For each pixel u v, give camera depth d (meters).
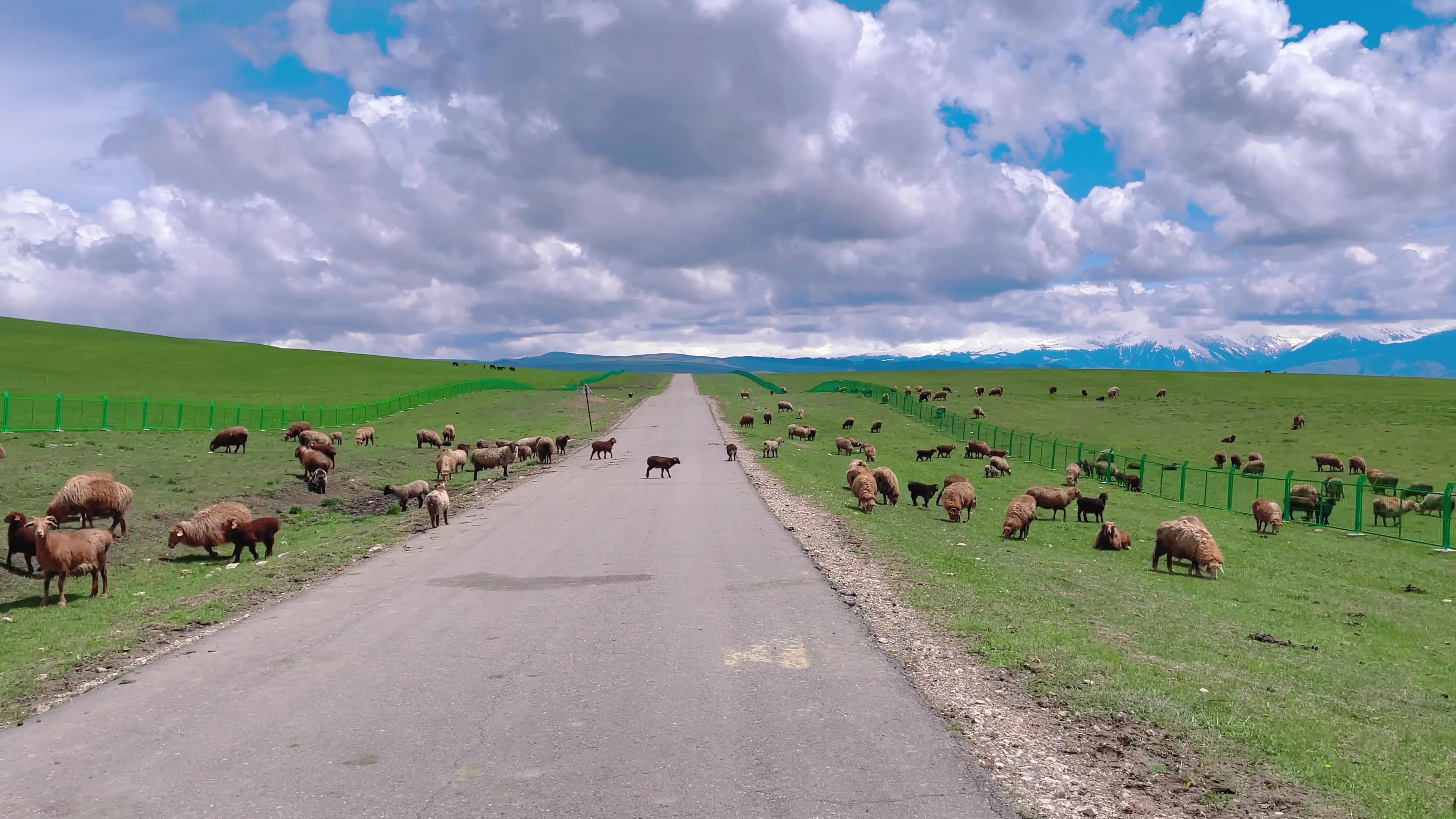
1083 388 109.88
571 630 11.75
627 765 7.09
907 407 84.94
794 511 25.22
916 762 7.20
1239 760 7.54
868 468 36.75
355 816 6.18
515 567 16.70
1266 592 20.28
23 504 22.78
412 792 6.58
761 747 7.50
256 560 18.62
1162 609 16.36
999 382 123.44
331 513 27.12
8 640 11.79
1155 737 8.02
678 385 125.12
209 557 19.06
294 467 34.69
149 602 14.27
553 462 43.03
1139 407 85.75
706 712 8.41
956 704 8.73
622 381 137.75
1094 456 51.19
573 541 19.88
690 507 25.97
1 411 59.72
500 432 61.38
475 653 10.62
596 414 77.88
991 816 6.20
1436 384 109.44
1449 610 19.47
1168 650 12.35
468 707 8.61
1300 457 58.91
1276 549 28.36
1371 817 6.46
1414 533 33.62
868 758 7.28
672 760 7.20
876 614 12.64
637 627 11.90
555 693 9.05
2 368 96.38
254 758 7.30
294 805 6.37
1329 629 16.47
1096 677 9.80
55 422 54.09
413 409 78.06
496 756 7.30
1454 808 6.83
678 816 6.14
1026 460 56.16
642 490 30.83
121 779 6.87
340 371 122.19
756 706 8.60
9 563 16.62
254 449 40.19
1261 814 6.42
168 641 11.55
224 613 13.20
